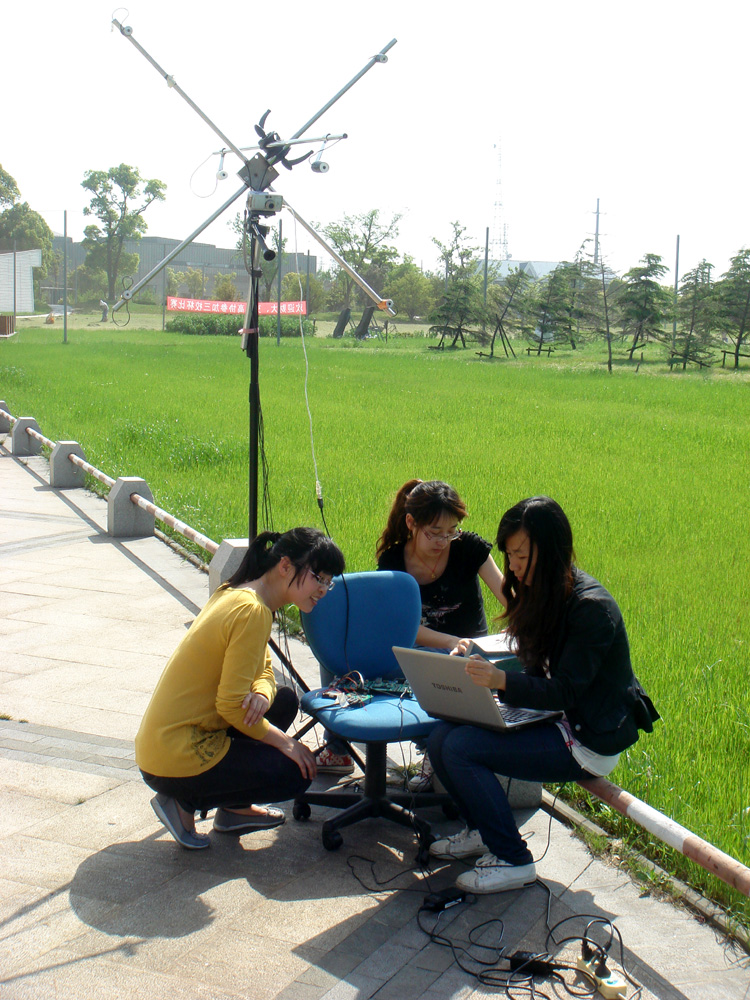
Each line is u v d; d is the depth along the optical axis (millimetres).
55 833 4051
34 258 75625
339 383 28266
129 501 9859
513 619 3779
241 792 3846
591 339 61375
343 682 4316
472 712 3701
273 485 11680
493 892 3648
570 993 3094
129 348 45312
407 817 4023
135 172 93812
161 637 6699
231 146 4805
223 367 33375
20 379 26203
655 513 10883
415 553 4793
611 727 3652
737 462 14891
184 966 3191
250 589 3863
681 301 49250
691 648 6332
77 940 3320
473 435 17062
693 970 3234
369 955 3275
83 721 5203
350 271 4945
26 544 9516
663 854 3902
